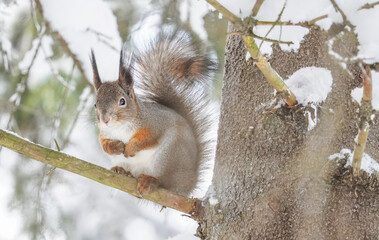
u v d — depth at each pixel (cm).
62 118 1062
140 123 914
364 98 540
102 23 1006
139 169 929
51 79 1064
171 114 947
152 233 1363
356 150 557
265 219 604
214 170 684
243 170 638
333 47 602
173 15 1052
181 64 1012
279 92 590
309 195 589
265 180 616
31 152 669
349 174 577
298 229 587
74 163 683
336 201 580
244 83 668
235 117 668
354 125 598
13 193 1058
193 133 962
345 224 575
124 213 1362
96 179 695
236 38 698
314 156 596
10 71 1042
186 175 901
